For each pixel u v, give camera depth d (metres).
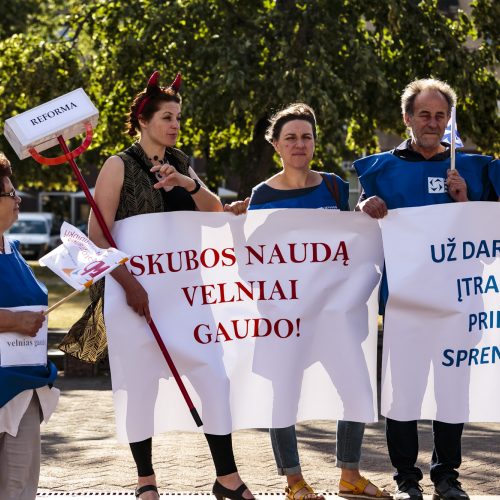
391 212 6.69
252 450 9.57
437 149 6.88
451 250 6.69
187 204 6.80
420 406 6.75
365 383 6.79
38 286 5.68
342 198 7.06
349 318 6.79
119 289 6.55
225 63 20.22
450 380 6.73
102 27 24.14
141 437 6.59
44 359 5.63
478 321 6.74
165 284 6.62
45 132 6.22
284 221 6.72
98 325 6.77
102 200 6.57
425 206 6.68
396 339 6.72
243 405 6.70
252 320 6.72
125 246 6.58
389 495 6.96
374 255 6.82
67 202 65.06
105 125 24.36
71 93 6.31
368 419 6.78
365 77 20.41
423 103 6.70
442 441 6.82
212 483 8.13
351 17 21.91
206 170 32.91
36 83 24.12
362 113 22.47
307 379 6.80
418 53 22.41
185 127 24.23
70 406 12.51
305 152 6.88
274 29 21.44
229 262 6.70
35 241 47.72
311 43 20.94
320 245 6.76
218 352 6.66
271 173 28.86
